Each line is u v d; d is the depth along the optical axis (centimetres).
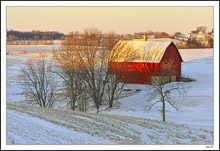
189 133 3938
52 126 3378
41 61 9112
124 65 7719
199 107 6281
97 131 3394
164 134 3684
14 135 2828
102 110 6862
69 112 4669
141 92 7988
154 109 6397
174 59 9294
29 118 3716
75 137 2998
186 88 8188
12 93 8525
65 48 7012
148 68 8544
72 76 6906
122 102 7325
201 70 10956
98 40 6994
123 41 7388
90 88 7031
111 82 7262
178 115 5734
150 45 9081
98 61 6950
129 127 3866
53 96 7838
